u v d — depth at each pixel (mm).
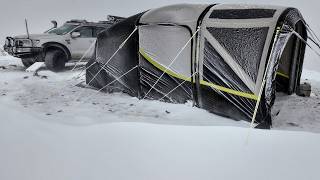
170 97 6465
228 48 5402
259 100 4941
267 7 5406
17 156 3541
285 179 3182
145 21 6496
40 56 10023
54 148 3758
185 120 5359
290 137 4188
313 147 3875
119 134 4219
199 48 5766
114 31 7160
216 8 5844
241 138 4156
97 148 3799
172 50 6168
